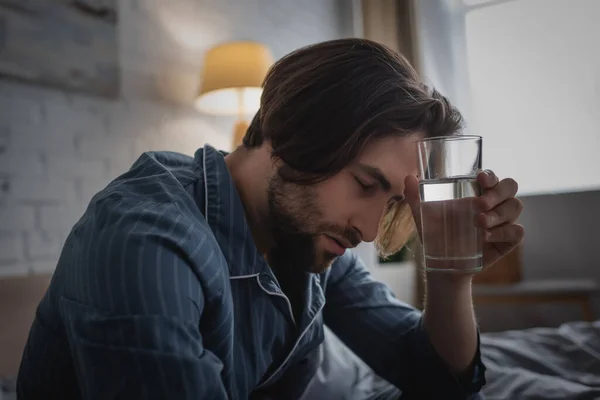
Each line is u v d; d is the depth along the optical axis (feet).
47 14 5.03
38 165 4.92
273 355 2.54
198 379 1.52
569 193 9.57
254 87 6.09
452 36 9.82
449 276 2.72
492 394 3.35
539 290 8.78
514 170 9.63
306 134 2.15
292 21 8.64
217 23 7.15
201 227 1.97
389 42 9.55
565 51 9.18
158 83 6.23
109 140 5.59
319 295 2.83
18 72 4.77
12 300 4.09
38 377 2.18
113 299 1.57
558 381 3.39
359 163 2.13
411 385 2.92
